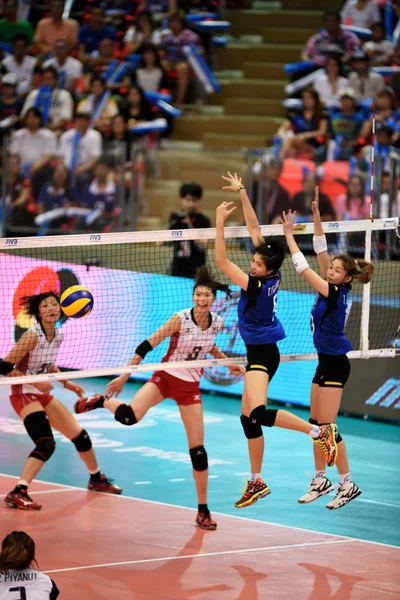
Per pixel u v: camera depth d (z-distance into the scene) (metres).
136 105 24.80
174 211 21.78
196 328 13.49
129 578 11.19
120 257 21.72
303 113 23.45
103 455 16.91
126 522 13.38
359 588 11.05
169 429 18.88
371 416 19.91
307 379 20.28
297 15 29.36
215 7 29.53
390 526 13.54
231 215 21.31
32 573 8.79
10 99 25.94
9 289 20.00
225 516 13.77
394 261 20.41
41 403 14.49
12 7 29.06
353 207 20.67
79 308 12.85
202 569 11.58
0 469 15.77
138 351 13.40
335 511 14.20
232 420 19.59
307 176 20.78
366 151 20.73
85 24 29.42
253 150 21.16
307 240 20.70
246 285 12.44
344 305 12.64
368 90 25.03
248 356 12.65
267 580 11.25
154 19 28.77
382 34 26.88
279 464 16.67
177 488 15.13
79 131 22.28
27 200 22.64
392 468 16.66
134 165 21.98
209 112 27.59
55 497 14.49
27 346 13.56
